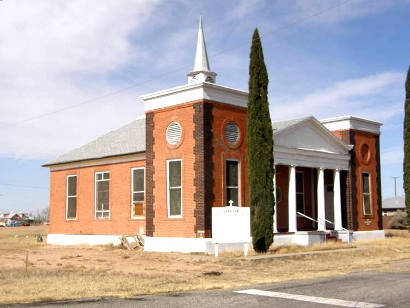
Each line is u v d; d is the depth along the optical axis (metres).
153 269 18.53
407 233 40.72
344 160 33.22
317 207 34.03
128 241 28.41
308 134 30.70
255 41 24.75
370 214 34.75
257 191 23.83
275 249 25.03
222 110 25.69
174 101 26.11
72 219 34.66
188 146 25.25
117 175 31.66
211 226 24.41
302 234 28.17
